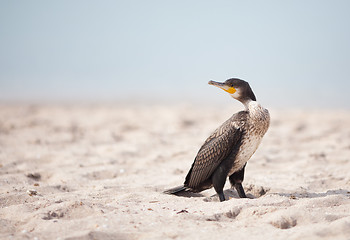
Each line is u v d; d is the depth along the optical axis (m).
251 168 13.67
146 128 22.36
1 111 29.89
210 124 23.86
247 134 9.33
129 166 13.93
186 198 9.41
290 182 11.74
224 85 9.77
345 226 6.79
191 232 6.91
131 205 8.63
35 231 7.12
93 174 12.66
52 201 8.73
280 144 17.84
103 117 27.09
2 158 14.61
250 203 8.45
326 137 19.22
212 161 9.55
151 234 6.81
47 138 18.81
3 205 8.88
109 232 6.81
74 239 6.53
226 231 7.01
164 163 14.55
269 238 6.66
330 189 11.20
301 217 7.62
